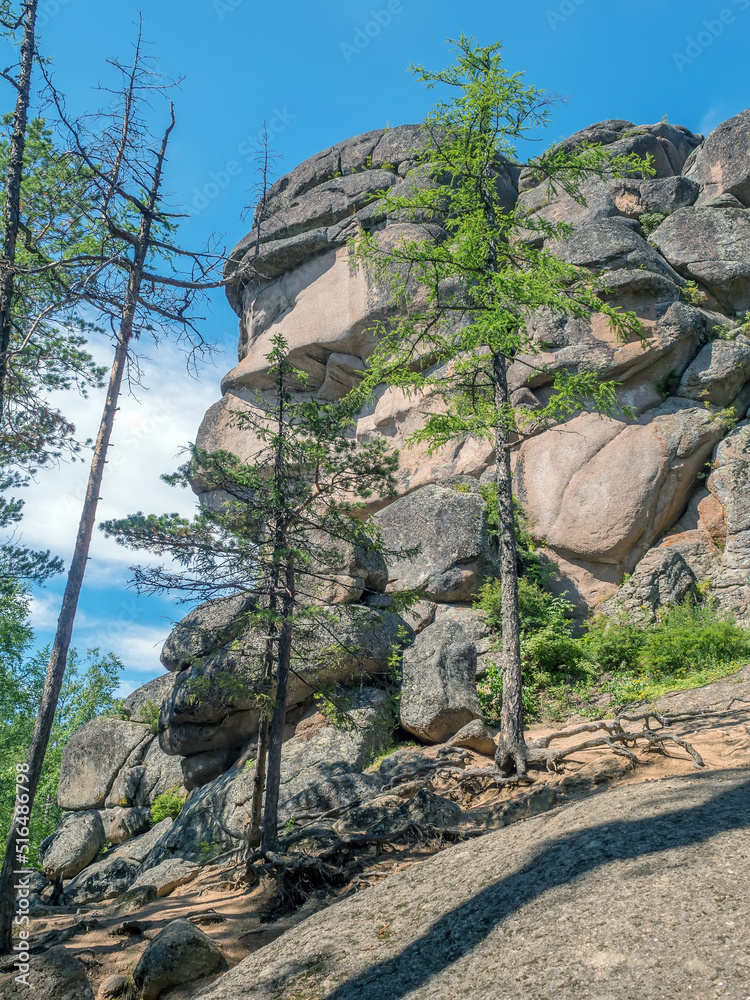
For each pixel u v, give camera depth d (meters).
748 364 20.12
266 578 11.93
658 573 18.08
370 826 10.89
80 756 21.19
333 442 12.53
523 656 16.47
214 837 13.98
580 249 21.73
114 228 12.59
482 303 12.73
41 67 12.22
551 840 5.73
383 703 15.95
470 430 12.79
